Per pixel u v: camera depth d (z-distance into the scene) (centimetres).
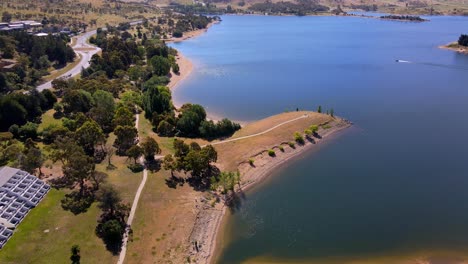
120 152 11044
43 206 8331
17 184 8412
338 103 16175
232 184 9425
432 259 7381
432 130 13300
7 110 12156
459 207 8969
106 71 19775
